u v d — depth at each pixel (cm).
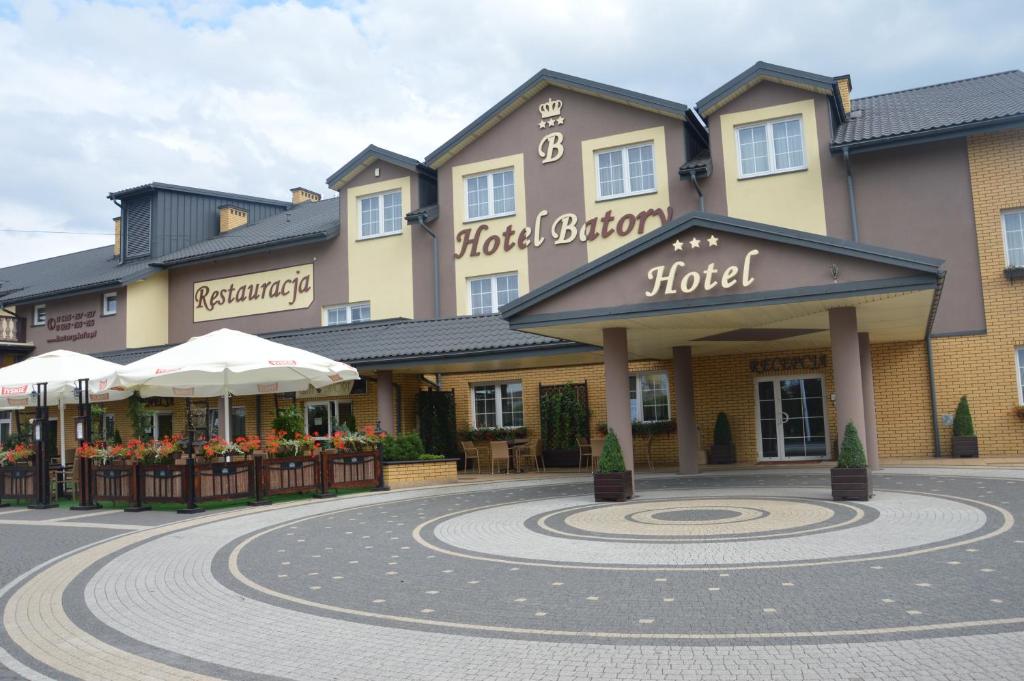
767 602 711
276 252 3030
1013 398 2048
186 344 1775
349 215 2903
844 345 1403
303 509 1577
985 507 1197
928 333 2041
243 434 2880
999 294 2070
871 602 693
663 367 2436
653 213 2419
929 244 2128
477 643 627
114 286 3167
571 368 2530
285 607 769
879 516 1158
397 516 1420
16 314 3538
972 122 2042
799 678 519
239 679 562
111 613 768
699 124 2514
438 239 2723
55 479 1933
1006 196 2070
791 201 2258
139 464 1645
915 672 519
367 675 561
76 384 1892
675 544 1015
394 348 2244
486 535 1159
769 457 2319
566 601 749
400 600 781
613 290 1471
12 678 582
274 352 1725
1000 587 723
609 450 1526
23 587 902
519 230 2602
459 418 2647
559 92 2581
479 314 2523
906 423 2148
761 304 1356
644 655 579
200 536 1248
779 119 2302
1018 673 510
